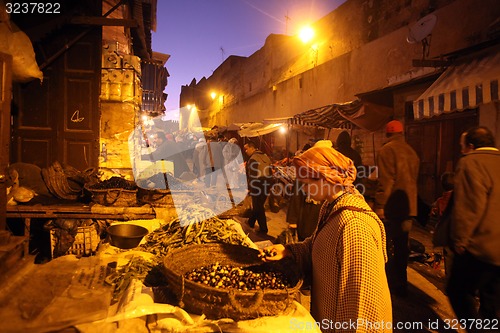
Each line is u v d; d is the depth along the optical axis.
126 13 8.95
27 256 2.74
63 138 5.86
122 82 6.21
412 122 8.46
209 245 2.29
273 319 1.67
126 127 6.21
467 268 2.74
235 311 1.61
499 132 6.23
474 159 2.66
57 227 3.77
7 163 3.43
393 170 3.95
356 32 11.96
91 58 5.95
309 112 9.78
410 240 5.40
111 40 7.33
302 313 1.77
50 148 5.82
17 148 5.70
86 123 5.94
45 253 3.97
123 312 1.69
